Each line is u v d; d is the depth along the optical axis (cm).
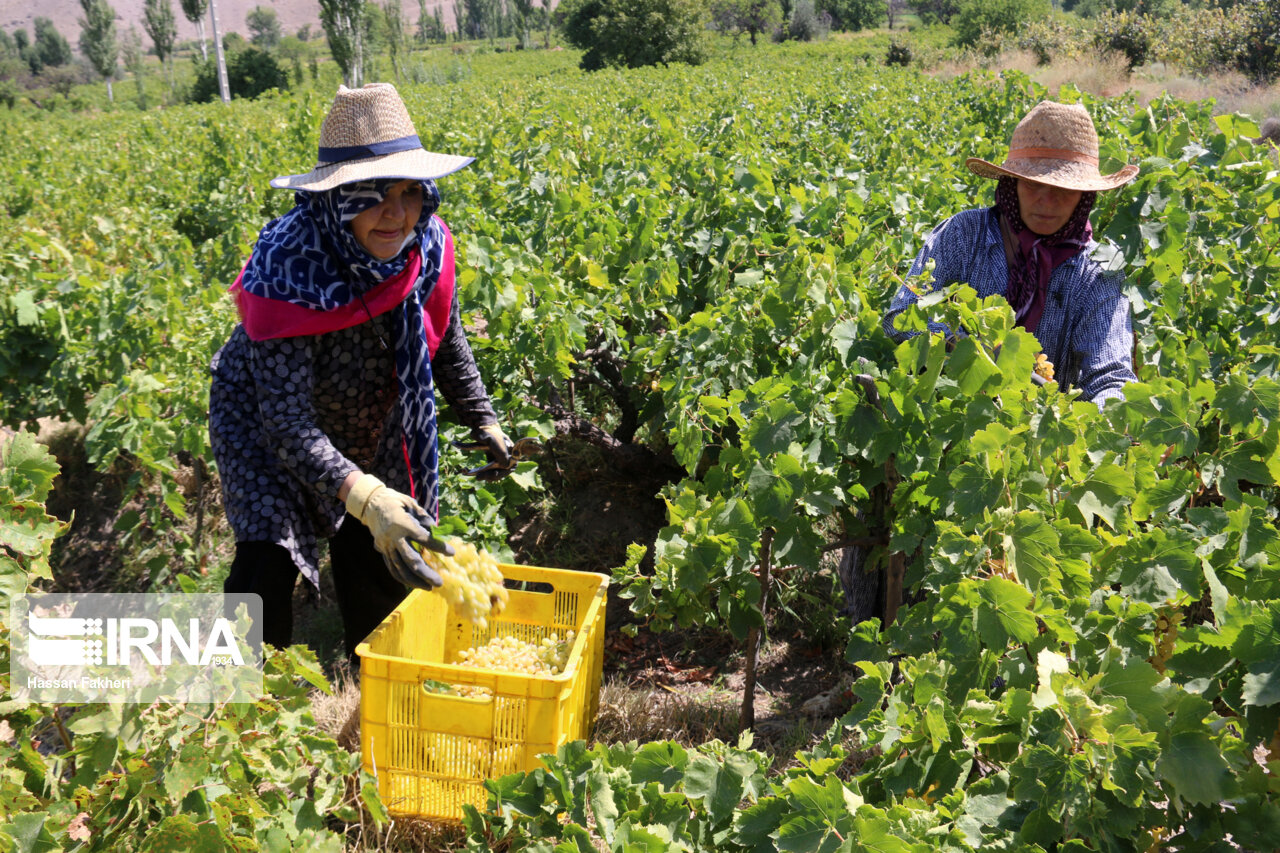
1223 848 171
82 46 9519
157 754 186
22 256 565
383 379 280
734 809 196
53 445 554
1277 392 249
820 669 371
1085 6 8744
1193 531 224
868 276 359
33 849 172
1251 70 2558
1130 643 204
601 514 484
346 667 376
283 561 278
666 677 373
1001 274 301
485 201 658
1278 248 431
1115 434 237
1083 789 164
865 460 299
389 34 7381
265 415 253
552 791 203
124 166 1241
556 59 7144
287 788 252
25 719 197
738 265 476
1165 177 372
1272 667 163
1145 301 373
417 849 263
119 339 475
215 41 5088
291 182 244
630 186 611
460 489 414
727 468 316
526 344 420
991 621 193
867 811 164
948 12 9831
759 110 1155
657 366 424
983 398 240
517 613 322
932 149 800
